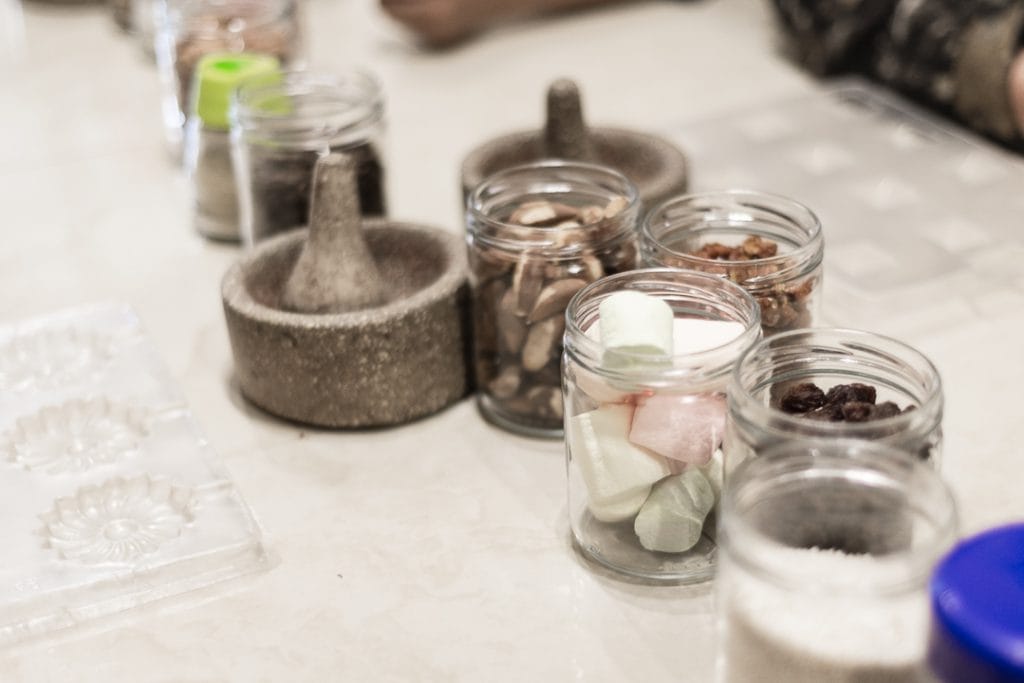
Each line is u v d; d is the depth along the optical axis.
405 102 1.21
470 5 1.29
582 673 0.57
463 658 0.58
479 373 0.75
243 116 0.87
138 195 1.08
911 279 0.86
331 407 0.74
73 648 0.60
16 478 0.71
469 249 0.73
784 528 0.51
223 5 1.08
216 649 0.59
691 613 0.60
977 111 1.06
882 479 0.50
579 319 0.62
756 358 0.57
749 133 1.07
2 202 1.07
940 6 1.07
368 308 0.75
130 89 1.29
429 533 0.66
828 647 0.49
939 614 0.45
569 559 0.64
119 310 0.88
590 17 1.40
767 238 0.72
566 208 0.73
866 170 1.00
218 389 0.80
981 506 0.65
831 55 1.16
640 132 0.90
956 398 0.74
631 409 0.59
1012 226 0.91
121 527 0.67
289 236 0.81
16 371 0.81
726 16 1.38
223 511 0.68
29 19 1.49
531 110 1.18
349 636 0.60
